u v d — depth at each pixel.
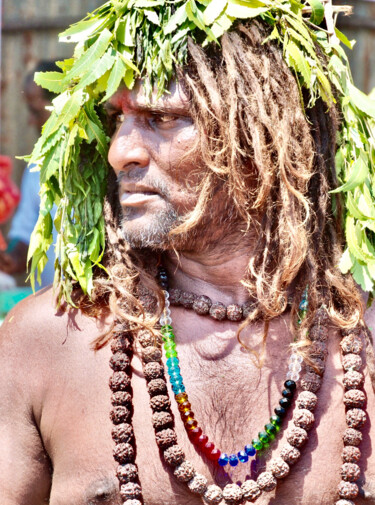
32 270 4.87
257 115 4.49
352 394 4.27
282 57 4.57
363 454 4.22
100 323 4.57
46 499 4.61
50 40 12.79
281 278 4.50
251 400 4.37
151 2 4.42
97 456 4.30
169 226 4.44
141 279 4.68
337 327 4.51
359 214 4.50
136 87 4.41
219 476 4.23
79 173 4.84
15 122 12.70
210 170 4.41
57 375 4.49
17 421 4.50
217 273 4.68
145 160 4.39
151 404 4.32
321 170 4.67
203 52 4.43
